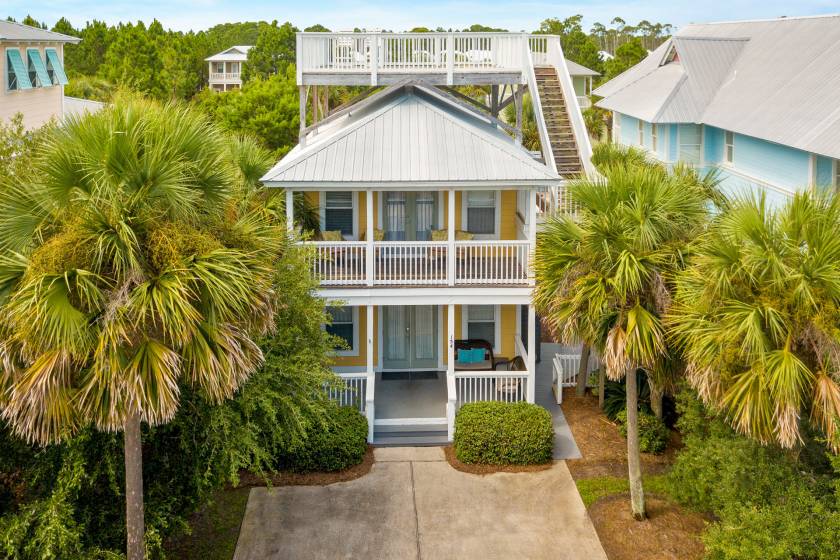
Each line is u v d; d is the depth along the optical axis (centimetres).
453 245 1869
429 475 1742
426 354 2206
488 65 2309
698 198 1493
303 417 1372
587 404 2064
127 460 1134
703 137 2528
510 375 1903
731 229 1221
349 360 2159
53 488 1155
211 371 1038
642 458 1797
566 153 2511
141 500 1155
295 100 4816
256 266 1127
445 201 2134
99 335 988
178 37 8669
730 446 1300
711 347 1176
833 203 1176
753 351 1134
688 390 1473
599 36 13438
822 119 1842
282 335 1430
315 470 1744
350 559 1455
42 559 1028
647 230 1388
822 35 2281
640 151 2403
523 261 1909
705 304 1218
